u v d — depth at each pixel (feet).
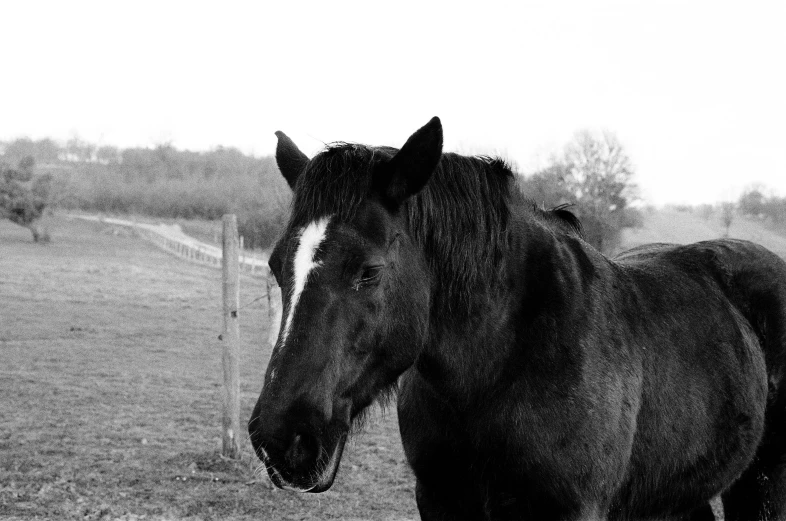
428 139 8.14
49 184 170.71
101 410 33.42
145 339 56.85
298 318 7.75
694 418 11.19
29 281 91.45
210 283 104.88
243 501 22.40
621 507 10.67
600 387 9.75
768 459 12.99
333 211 8.01
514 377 9.58
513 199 10.53
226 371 25.91
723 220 150.61
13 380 39.34
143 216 280.31
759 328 13.01
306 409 7.55
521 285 9.87
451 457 10.08
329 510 22.17
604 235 75.46
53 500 21.50
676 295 11.91
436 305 9.24
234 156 360.69
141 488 23.06
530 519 9.71
